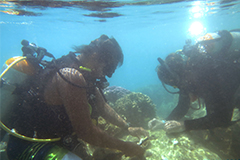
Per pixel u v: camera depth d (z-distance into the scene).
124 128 2.48
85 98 1.51
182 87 2.58
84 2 9.22
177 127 2.41
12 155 1.73
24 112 1.68
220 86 2.09
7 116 1.68
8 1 8.76
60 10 11.18
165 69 2.47
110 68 1.80
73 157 1.64
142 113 3.64
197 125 2.28
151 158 2.04
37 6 9.87
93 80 1.75
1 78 1.60
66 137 1.82
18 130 1.73
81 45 1.72
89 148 2.71
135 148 1.95
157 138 2.50
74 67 1.58
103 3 9.62
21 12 11.59
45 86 1.58
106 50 1.67
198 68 2.20
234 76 2.10
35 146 1.69
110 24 19.39
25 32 25.58
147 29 29.16
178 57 2.42
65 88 1.42
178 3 11.45
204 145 2.60
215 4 13.11
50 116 1.67
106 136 1.69
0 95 1.59
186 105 2.94
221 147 2.68
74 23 17.64
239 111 3.20
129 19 16.97
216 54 2.16
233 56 2.13
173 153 2.09
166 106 8.80
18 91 1.62
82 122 1.49
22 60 1.68
